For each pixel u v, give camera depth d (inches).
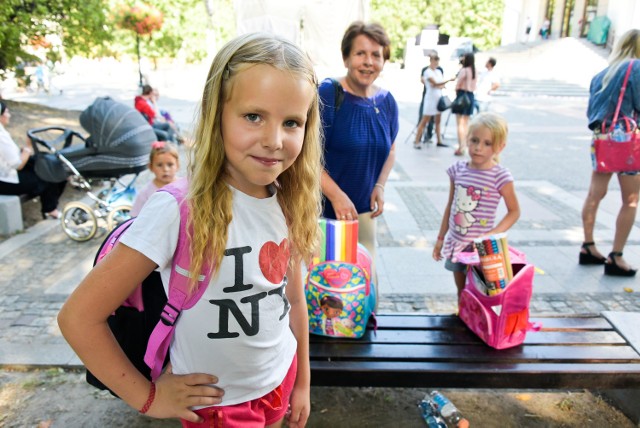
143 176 299.0
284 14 580.1
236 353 50.6
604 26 928.3
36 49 408.5
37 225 211.9
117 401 106.3
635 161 149.6
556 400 108.2
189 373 50.6
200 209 45.8
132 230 45.5
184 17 1126.4
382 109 106.3
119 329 55.2
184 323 49.4
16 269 167.9
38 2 316.5
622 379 87.2
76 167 198.2
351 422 101.2
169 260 46.9
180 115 522.6
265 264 50.4
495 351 92.7
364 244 110.6
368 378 87.6
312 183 55.0
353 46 99.6
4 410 103.3
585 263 172.2
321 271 94.9
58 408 104.0
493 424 100.9
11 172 201.6
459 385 88.0
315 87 48.5
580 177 295.1
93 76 1037.8
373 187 110.3
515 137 424.5
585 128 472.7
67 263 173.3
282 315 54.5
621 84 146.4
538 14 1162.0
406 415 103.5
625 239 160.4
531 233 202.7
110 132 193.6
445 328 100.5
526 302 92.8
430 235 201.8
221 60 45.4
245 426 53.3
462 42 952.3
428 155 362.0
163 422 100.5
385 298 150.1
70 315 43.6
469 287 99.8
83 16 340.5
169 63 1235.2
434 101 375.6
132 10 582.6
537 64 914.1
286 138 45.3
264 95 43.5
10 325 132.3
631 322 101.6
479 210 114.0
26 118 377.4
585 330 100.6
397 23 1277.1
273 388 55.0
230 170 49.2
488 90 507.8
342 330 94.9
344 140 101.0
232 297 48.8
